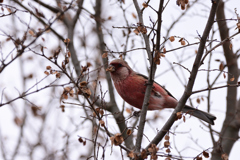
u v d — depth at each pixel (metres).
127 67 11.20
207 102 11.45
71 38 12.45
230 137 11.66
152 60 7.90
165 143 7.36
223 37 12.08
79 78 7.59
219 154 10.83
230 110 12.13
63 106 8.23
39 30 8.96
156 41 7.93
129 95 11.12
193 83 8.12
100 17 12.41
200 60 8.05
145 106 8.26
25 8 10.77
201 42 7.95
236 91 12.31
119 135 7.17
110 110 11.65
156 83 11.24
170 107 11.29
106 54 8.32
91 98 11.23
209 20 7.91
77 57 12.20
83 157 11.62
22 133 12.88
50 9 12.13
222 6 12.10
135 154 7.34
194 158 7.39
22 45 7.97
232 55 12.16
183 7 7.69
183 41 7.89
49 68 7.78
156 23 7.86
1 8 8.21
